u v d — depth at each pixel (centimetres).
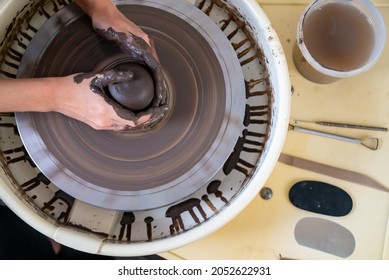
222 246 100
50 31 98
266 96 102
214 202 98
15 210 88
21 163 99
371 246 99
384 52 108
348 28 102
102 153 94
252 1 96
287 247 100
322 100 106
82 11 98
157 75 85
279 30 108
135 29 91
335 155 104
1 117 100
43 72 96
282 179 102
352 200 101
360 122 105
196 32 99
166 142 96
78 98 84
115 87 81
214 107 97
